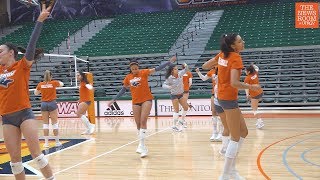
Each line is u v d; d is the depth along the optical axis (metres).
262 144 8.03
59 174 6.00
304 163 6.21
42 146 8.83
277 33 19.19
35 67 20.27
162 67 7.13
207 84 16.88
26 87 4.11
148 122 13.16
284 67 16.73
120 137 10.00
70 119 15.34
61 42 23.05
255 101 10.48
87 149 8.30
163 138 9.41
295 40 18.11
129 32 22.77
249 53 18.12
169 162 6.65
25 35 24.52
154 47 20.39
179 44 20.53
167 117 14.67
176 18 23.69
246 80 10.32
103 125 12.84
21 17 26.78
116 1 26.11
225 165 4.73
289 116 13.20
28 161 7.06
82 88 10.68
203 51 19.19
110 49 20.94
